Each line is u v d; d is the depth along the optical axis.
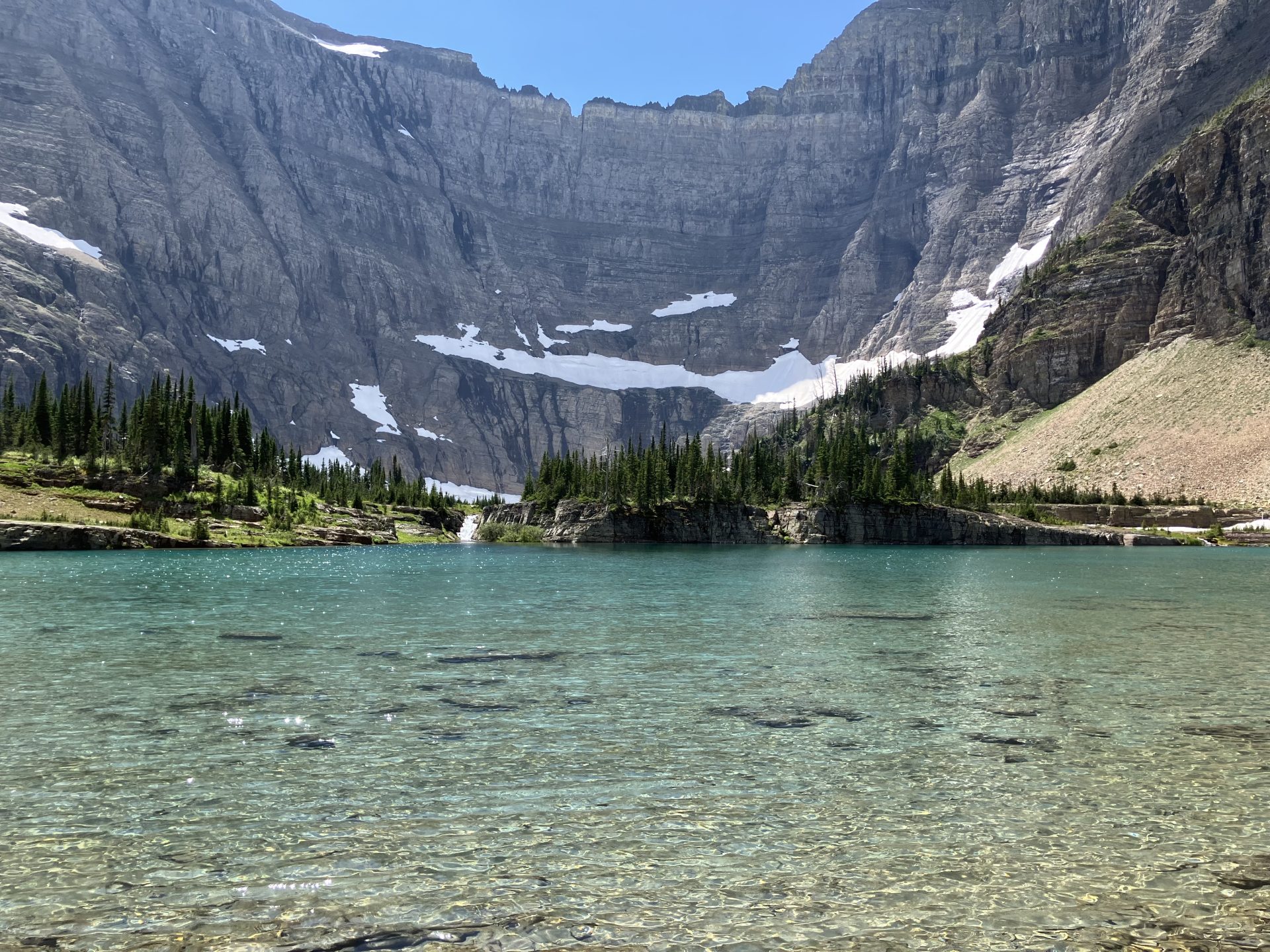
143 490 146.50
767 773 20.28
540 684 30.41
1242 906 13.74
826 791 19.05
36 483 140.75
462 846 16.00
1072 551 160.88
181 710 26.27
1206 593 69.00
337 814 17.52
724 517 181.25
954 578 85.50
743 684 30.42
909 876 14.82
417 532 199.88
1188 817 17.44
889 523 180.12
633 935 12.83
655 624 47.31
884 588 72.94
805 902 13.86
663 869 15.06
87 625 45.84
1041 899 13.99
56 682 30.52
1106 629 45.78
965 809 17.97
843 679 31.42
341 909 13.57
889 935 12.84
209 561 103.50
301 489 187.88
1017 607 57.41
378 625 46.25
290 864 15.17
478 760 21.23
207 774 20.06
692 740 23.05
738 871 15.00
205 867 15.02
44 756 21.44
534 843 16.14
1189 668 33.78
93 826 16.84
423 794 18.75
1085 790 19.08
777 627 46.09
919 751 22.08
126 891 14.15
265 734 23.55
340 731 23.86
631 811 17.81
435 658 35.75
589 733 23.73
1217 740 23.06
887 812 17.77
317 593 64.94
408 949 12.40
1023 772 20.41
